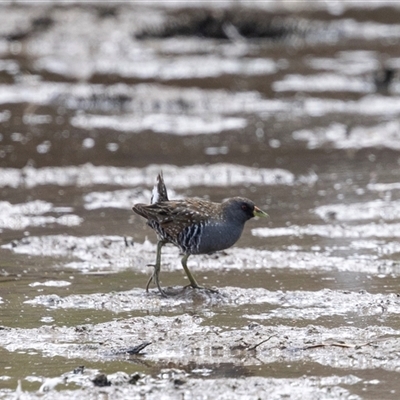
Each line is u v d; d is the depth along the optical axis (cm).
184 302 1061
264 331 950
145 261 1226
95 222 1417
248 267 1198
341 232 1350
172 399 791
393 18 4212
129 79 2694
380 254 1243
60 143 1961
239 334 941
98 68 2859
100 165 1775
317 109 2350
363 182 1656
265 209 1487
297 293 1079
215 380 827
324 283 1123
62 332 956
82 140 1997
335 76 2728
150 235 1346
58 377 840
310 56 3209
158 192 1138
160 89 2456
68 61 2962
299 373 848
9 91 2478
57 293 1093
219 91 2503
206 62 3030
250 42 3606
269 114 2294
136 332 954
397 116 2262
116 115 2261
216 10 3975
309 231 1357
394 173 1719
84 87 2438
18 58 3036
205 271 1184
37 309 1036
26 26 3512
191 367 862
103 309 1038
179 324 977
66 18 3719
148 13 3938
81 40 3400
